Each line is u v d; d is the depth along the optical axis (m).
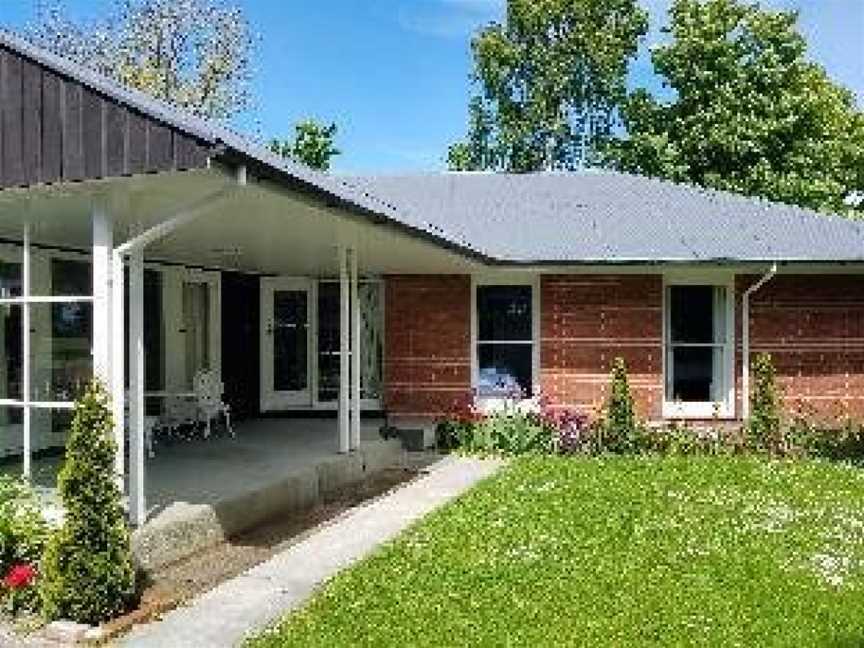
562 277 18.27
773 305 18.03
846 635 7.05
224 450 14.28
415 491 13.15
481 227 19.23
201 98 39.41
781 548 9.57
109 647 6.95
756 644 6.84
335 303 20.14
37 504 8.59
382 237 11.62
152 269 15.93
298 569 9.05
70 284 13.77
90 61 39.22
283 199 8.25
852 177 39.59
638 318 18.16
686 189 21.56
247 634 7.21
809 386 17.98
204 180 7.62
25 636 7.15
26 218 8.93
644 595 7.99
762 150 36.09
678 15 38.12
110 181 7.71
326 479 12.92
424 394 18.67
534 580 8.45
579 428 16.86
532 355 18.42
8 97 8.12
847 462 15.45
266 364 19.67
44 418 13.15
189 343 17.38
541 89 46.28
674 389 18.38
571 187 21.84
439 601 7.86
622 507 11.62
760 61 36.88
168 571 8.95
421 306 18.72
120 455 8.13
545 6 45.72
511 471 14.54
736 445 16.42
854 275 18.03
